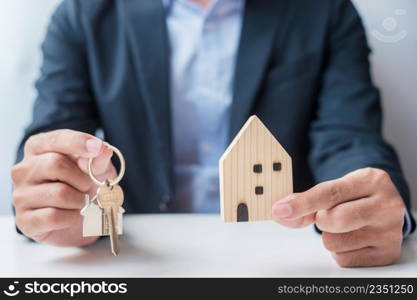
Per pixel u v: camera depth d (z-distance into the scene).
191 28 1.01
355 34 1.02
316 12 1.00
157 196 0.98
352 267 0.54
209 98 1.00
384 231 0.53
